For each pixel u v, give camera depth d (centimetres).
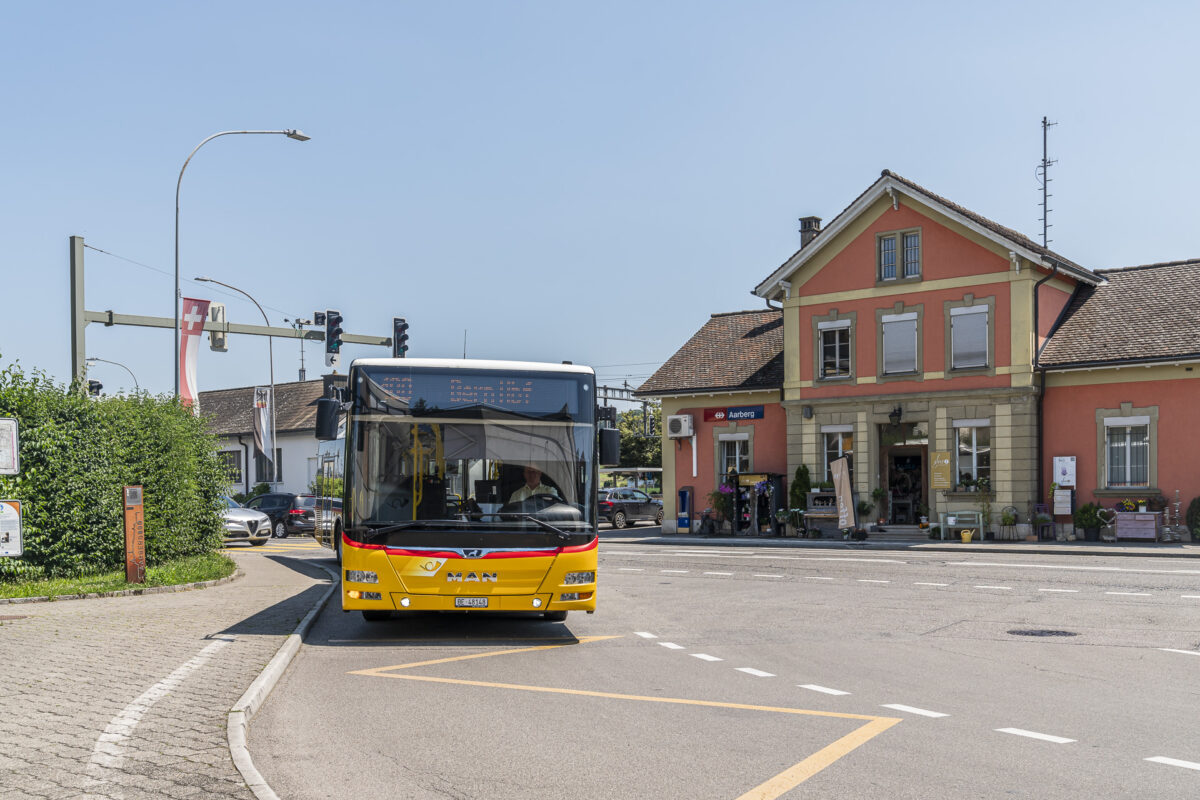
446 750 703
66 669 956
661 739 733
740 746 711
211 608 1475
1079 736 734
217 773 609
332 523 2381
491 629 1338
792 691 915
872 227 3375
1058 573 2020
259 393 4841
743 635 1280
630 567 2361
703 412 3775
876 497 3319
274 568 2311
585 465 1236
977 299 3159
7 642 1127
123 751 659
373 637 1263
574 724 783
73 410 1847
